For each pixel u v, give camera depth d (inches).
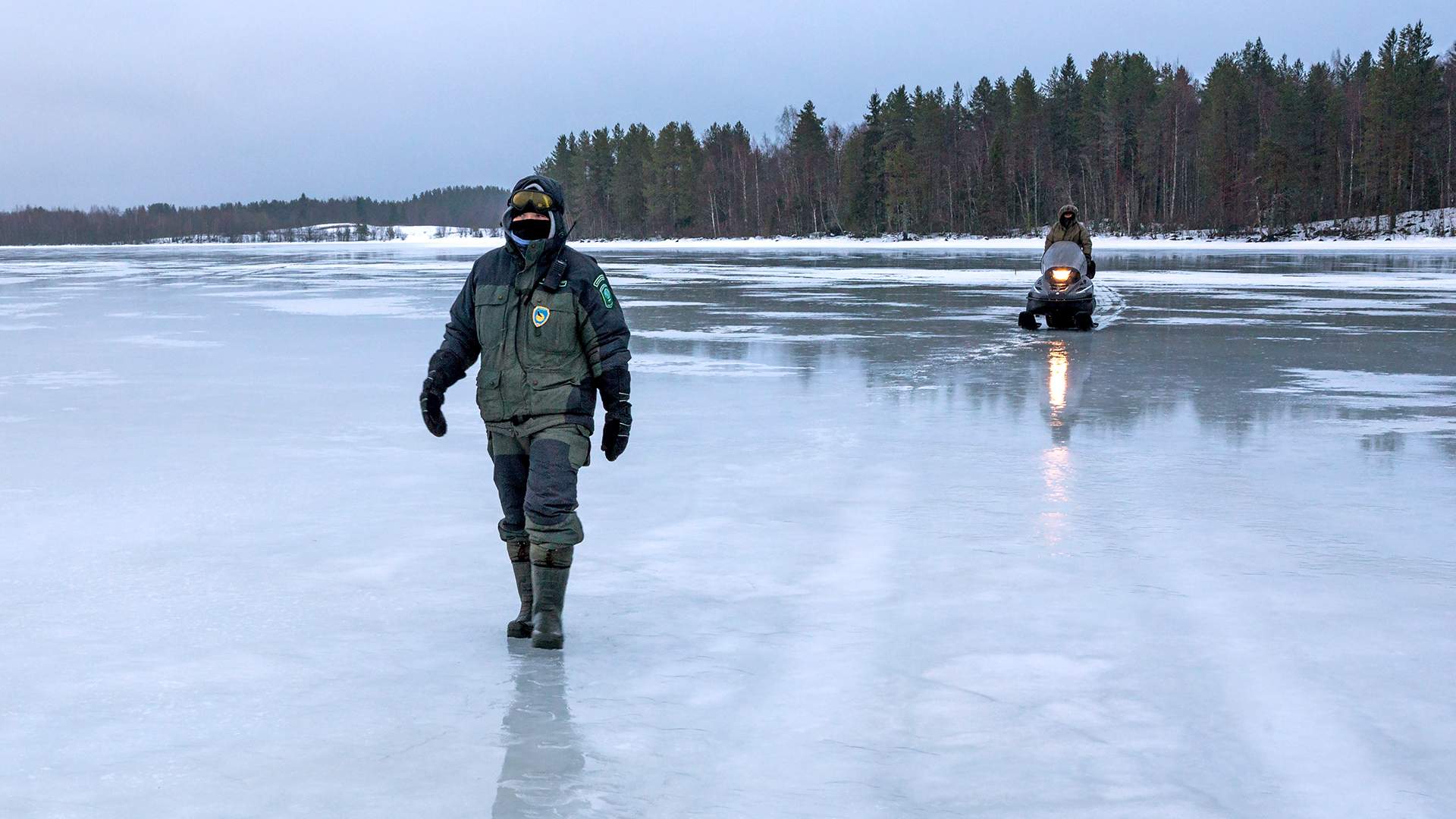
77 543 215.5
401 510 241.9
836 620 169.2
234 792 114.4
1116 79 4699.8
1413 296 995.3
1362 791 113.7
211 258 2955.2
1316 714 133.0
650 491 258.8
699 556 205.0
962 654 154.0
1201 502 246.5
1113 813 109.3
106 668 150.2
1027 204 4980.3
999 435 330.3
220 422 360.2
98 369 506.6
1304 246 3248.0
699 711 135.1
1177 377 463.8
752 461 293.0
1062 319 677.3
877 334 663.1
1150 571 194.4
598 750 124.2
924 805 111.1
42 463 294.2
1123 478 272.1
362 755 123.1
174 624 168.7
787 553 206.4
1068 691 140.4
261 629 166.2
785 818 108.6
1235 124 4569.4
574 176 7032.5
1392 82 4237.2
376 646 158.9
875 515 235.3
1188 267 1695.4
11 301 1037.2
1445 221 4138.8
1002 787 114.7
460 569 198.4
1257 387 433.7
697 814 109.2
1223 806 110.7
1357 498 250.1
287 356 557.9
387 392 428.1
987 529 223.1
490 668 149.9
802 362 519.5
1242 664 149.5
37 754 123.7
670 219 6382.9
